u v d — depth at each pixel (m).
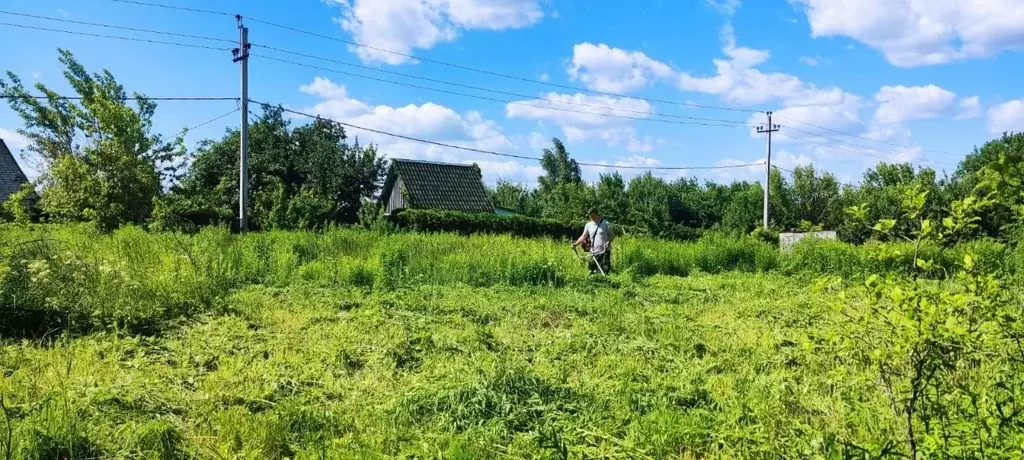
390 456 4.14
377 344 6.93
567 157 56.97
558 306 9.70
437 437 4.43
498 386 5.10
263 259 12.43
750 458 4.04
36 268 7.54
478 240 18.20
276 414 4.70
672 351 6.90
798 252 16.95
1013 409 3.54
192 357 6.31
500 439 4.43
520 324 8.55
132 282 8.00
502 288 11.69
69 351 6.12
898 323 2.93
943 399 3.83
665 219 38.53
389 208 36.12
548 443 4.22
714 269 16.58
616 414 4.83
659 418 4.67
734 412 4.78
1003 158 2.46
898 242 3.69
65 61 29.16
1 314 7.06
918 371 3.04
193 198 27.38
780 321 8.68
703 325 8.45
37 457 3.84
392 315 8.75
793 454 3.89
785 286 13.13
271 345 6.80
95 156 21.48
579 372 6.18
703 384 5.58
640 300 10.66
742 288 12.61
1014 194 2.58
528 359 6.67
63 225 18.00
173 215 21.33
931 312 2.80
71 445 3.95
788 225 43.38
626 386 5.44
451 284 11.86
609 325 8.33
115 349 6.44
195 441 4.29
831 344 3.46
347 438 4.37
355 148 36.62
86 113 28.72
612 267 15.07
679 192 47.19
